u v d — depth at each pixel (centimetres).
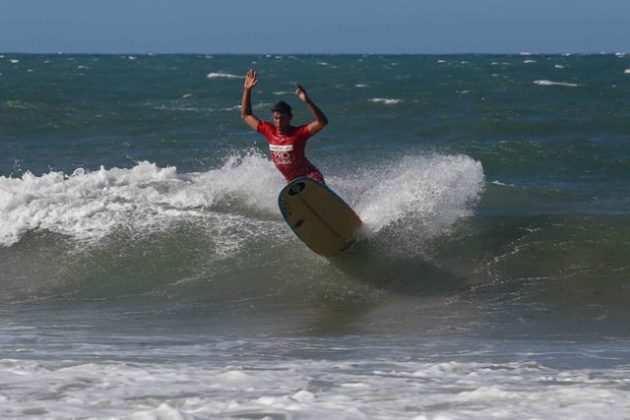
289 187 3709
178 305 3619
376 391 2006
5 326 3291
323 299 3659
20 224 4303
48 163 6956
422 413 1761
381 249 3991
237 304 3619
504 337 3064
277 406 1794
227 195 4506
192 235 4191
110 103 12838
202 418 1686
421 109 11138
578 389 1983
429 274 3825
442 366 2356
